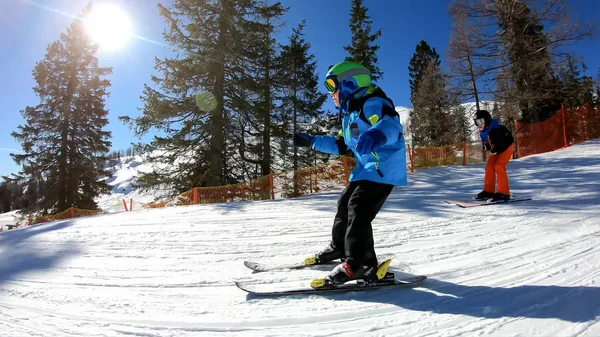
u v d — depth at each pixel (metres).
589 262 2.31
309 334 1.59
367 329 1.61
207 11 14.73
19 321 1.90
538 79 16.70
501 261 2.51
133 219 6.14
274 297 2.10
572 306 1.68
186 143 15.10
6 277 2.92
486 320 1.62
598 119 14.38
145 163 15.76
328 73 2.35
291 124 19.53
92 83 23.91
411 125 26.27
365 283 2.10
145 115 14.99
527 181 7.08
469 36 17.27
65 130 22.84
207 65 14.36
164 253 3.42
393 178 2.13
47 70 23.38
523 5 15.99
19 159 22.47
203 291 2.27
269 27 15.05
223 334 1.63
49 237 5.00
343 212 2.53
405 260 2.71
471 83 17.84
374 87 2.24
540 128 13.85
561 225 3.48
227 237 3.99
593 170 7.59
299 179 10.96
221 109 14.63
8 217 34.91
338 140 2.60
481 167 10.77
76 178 22.48
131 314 1.93
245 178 17.03
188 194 12.77
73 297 2.28
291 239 3.73
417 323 1.64
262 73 16.38
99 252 3.65
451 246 3.03
